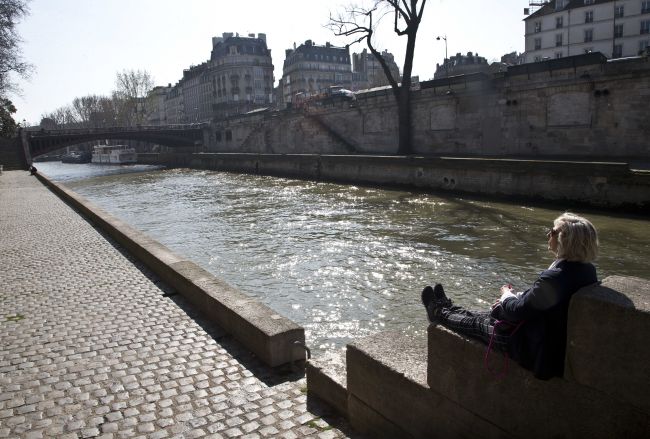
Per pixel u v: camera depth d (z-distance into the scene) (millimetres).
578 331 2453
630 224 17812
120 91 116375
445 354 3176
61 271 9766
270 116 60875
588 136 29375
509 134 33844
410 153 40969
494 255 14250
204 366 5340
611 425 2402
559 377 2598
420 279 12266
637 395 2266
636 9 59875
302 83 117375
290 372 5164
